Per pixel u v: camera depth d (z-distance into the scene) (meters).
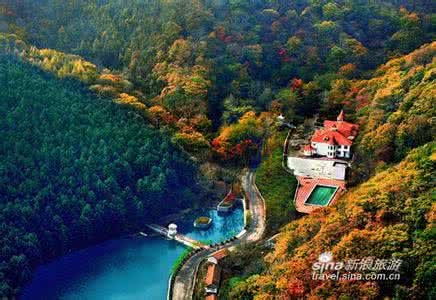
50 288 196.88
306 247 161.62
